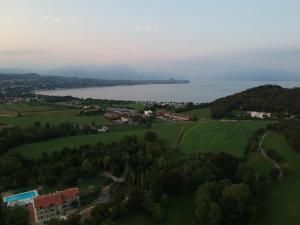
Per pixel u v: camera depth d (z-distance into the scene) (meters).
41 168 165.25
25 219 125.75
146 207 128.50
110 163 167.62
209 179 142.62
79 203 139.75
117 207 125.94
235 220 123.44
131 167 160.12
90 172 163.38
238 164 157.12
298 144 177.25
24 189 155.12
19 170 164.62
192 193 142.38
